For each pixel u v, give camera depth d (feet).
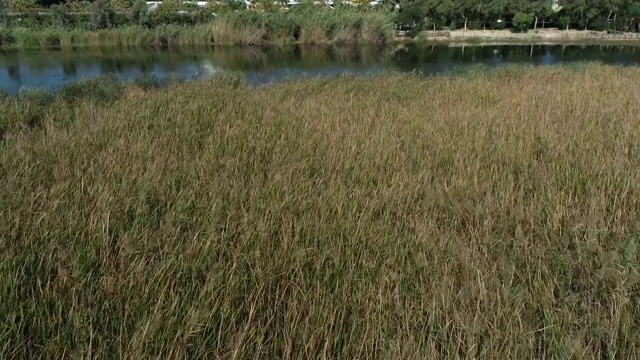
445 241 12.63
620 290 10.12
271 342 9.22
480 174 17.54
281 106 28.30
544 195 15.75
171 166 17.92
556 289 10.94
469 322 9.30
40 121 26.63
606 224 13.75
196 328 9.14
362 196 15.53
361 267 11.63
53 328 9.20
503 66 54.80
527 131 22.00
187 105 28.68
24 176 16.55
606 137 21.11
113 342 9.06
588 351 8.77
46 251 11.72
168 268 11.02
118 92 35.14
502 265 11.28
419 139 21.50
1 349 8.59
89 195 15.19
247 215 13.87
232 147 20.49
